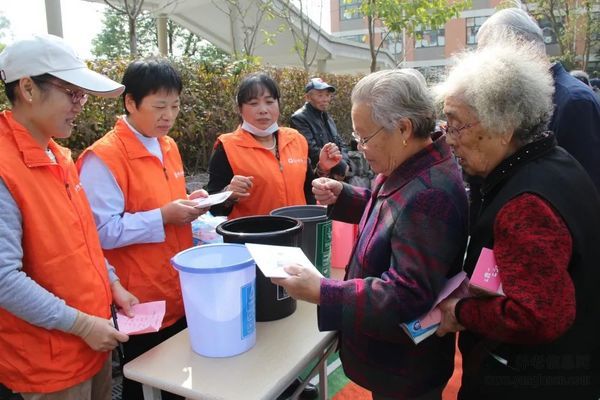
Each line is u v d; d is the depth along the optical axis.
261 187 2.21
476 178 1.22
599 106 1.78
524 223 1.00
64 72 1.23
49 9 4.32
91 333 1.26
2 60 1.23
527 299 0.95
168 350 1.31
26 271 1.25
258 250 1.26
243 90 2.24
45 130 1.27
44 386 1.26
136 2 3.91
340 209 1.72
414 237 1.11
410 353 1.25
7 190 1.18
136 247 1.67
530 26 1.90
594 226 1.06
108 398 1.56
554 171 1.06
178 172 1.88
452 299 1.13
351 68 13.07
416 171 1.18
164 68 1.67
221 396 1.09
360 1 7.39
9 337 1.25
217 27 8.66
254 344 1.33
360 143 1.26
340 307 1.11
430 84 1.31
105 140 1.67
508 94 1.04
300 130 3.95
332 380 2.56
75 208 1.33
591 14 15.11
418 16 6.35
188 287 1.23
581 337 1.09
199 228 2.02
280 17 7.09
